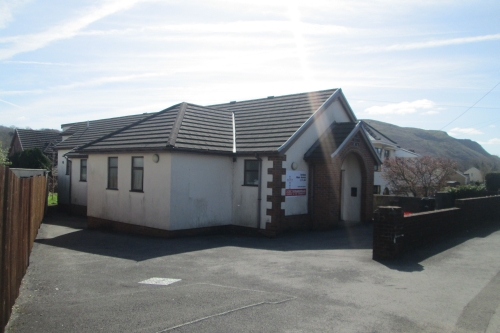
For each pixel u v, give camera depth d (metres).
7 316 5.70
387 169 31.11
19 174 23.03
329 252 11.60
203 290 7.50
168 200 14.70
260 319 5.87
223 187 16.17
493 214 18.08
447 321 5.85
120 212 17.03
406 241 10.49
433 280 8.07
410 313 6.16
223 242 13.92
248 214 15.84
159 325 5.65
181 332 5.40
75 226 19.83
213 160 15.88
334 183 16.61
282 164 15.28
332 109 18.25
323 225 16.45
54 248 13.27
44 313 6.24
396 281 8.01
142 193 15.88
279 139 15.60
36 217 15.31
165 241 14.11
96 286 8.05
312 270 9.08
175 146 14.36
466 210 14.70
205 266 9.92
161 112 18.59
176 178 14.80
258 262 10.26
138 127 17.86
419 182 28.69
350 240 14.04
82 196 25.38
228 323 5.71
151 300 6.88
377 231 10.03
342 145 16.64
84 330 5.51
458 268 9.06
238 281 8.22
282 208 15.33
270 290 7.45
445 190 21.38
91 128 29.66
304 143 16.45
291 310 6.26
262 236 15.22
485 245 11.83
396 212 9.86
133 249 12.76
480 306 6.50
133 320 5.87
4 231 5.42
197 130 16.33
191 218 15.24
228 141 16.62
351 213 19.08
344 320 5.85
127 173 16.72
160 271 9.45
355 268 9.17
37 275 9.12
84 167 25.59
